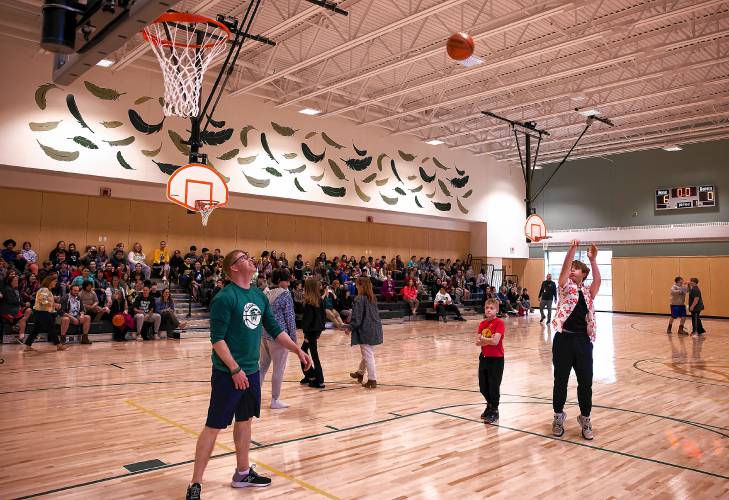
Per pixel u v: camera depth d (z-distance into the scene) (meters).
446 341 11.99
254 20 11.02
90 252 13.11
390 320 16.28
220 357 3.10
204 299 13.67
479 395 6.29
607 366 8.61
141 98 13.30
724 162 19.61
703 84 13.01
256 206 16.81
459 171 20.98
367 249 19.81
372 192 17.89
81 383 6.77
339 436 4.55
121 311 11.37
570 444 4.39
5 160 11.45
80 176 13.05
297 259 16.86
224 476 3.57
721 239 19.58
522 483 3.53
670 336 13.35
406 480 3.55
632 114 15.45
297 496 3.26
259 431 4.68
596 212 22.55
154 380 7.01
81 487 3.34
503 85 13.45
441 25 11.40
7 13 10.93
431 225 21.72
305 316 6.62
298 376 7.43
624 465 3.89
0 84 11.46
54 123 12.06
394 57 12.06
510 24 10.23
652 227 21.12
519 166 23.64
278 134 15.59
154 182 13.43
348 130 17.36
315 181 16.38
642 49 11.38
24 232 13.02
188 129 13.96
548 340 12.13
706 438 4.59
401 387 6.75
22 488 3.31
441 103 14.65
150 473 3.61
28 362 8.35
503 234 22.72
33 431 4.61
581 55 12.85
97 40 3.74
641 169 21.50
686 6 9.71
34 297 10.88
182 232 15.51
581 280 4.70
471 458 4.02
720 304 19.53
